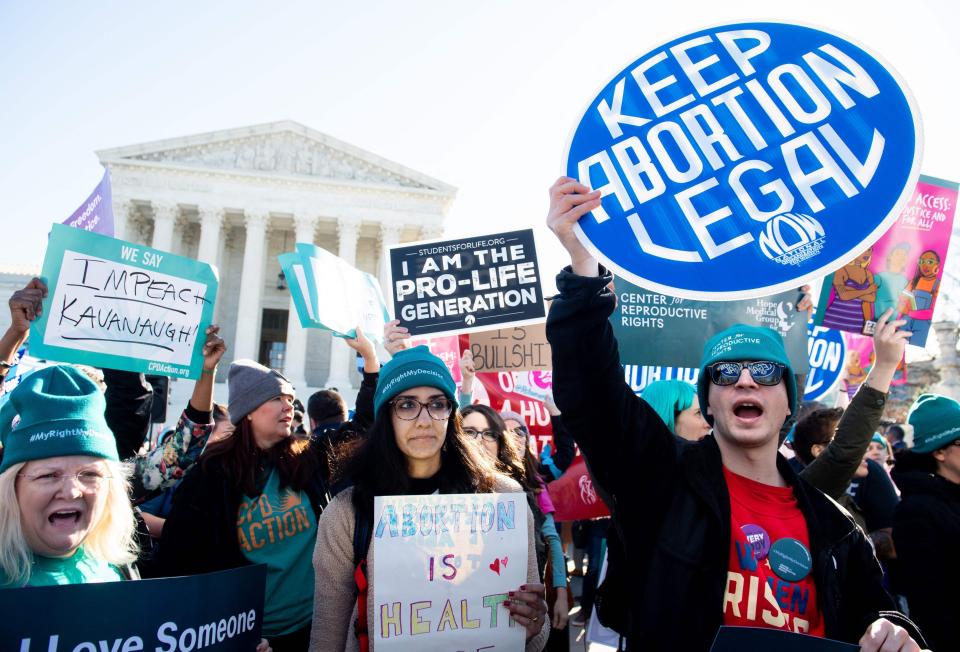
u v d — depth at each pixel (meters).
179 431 3.96
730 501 2.15
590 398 2.20
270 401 3.57
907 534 2.93
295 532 3.49
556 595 4.42
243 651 2.35
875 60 2.15
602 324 2.21
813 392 7.29
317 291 4.91
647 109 2.34
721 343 2.33
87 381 2.42
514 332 6.68
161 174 43.84
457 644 2.38
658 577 2.06
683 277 2.16
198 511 3.38
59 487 2.19
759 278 2.11
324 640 2.47
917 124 2.05
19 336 3.54
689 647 1.96
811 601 2.04
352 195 45.56
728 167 2.22
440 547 2.46
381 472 2.67
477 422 4.30
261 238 44.16
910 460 3.32
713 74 2.32
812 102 2.20
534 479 4.73
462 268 5.20
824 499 2.22
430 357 2.84
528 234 5.19
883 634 1.84
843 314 5.48
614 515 2.28
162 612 2.14
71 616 1.99
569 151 2.38
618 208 2.26
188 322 4.16
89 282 3.91
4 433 2.41
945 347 17.11
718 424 2.27
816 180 2.13
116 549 2.40
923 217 5.56
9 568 2.11
